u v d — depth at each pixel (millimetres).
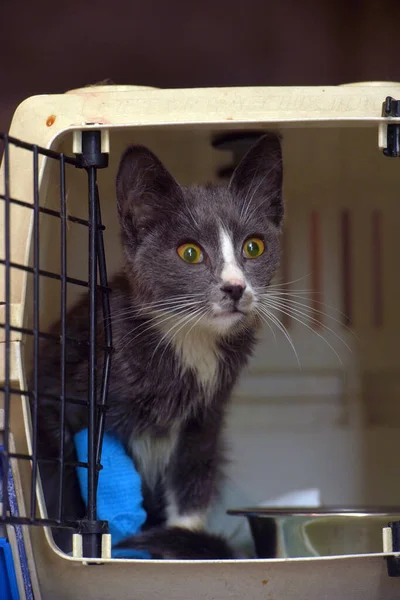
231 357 2139
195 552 1774
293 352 2691
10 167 1699
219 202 2090
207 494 2125
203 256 2016
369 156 2398
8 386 1444
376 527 1902
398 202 2635
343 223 2648
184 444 2115
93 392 1593
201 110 1674
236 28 3002
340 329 2693
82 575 1609
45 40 2949
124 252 2061
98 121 1679
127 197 2020
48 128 1685
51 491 1896
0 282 1658
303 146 2324
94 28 2963
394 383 2648
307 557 1577
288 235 2643
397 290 2689
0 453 1425
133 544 1808
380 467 2541
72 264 2166
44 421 1938
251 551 1793
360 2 3000
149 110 1680
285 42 3010
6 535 1560
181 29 2990
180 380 2047
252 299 1987
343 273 2680
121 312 2031
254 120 1601
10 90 2932
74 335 2006
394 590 1635
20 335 1600
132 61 2988
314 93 1691
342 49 3014
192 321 2004
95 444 1619
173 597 1611
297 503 2479
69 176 2102
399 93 1708
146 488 2059
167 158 2334
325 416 2648
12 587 1515
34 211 1520
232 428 2617
